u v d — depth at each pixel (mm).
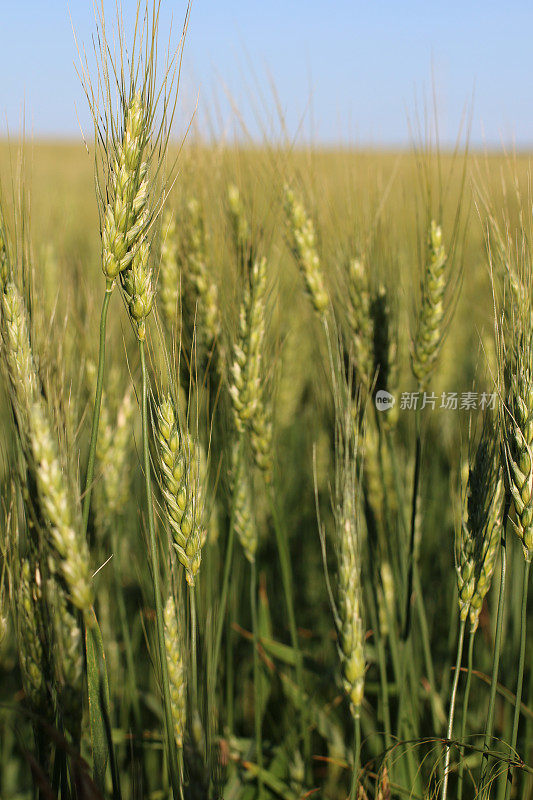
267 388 835
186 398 799
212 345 831
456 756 772
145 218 688
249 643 917
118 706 835
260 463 819
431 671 811
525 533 700
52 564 679
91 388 828
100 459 828
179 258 839
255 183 848
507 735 793
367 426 865
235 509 803
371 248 855
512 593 859
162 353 707
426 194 810
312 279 847
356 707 713
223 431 826
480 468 738
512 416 709
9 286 694
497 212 764
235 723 882
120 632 892
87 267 974
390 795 770
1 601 704
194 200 846
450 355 999
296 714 871
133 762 750
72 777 689
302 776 811
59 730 703
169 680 708
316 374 924
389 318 845
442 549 989
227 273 840
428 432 1001
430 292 797
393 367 846
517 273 743
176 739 709
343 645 710
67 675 695
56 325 773
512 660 853
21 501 703
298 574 1019
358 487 756
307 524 1052
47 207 1169
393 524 864
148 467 688
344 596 710
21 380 693
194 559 707
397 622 874
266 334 831
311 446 1067
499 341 721
